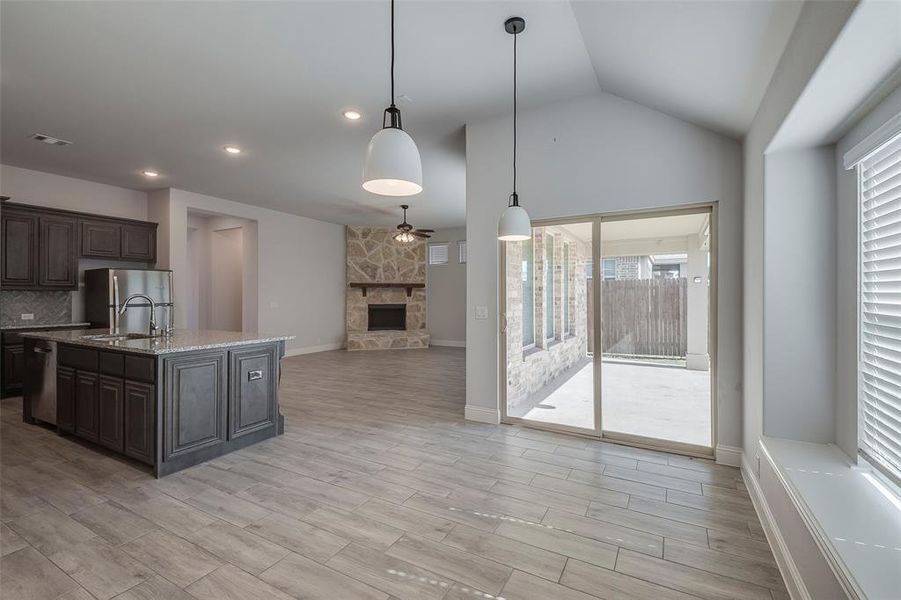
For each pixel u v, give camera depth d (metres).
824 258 2.35
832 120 2.03
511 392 4.26
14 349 5.19
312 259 9.45
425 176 6.02
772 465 2.16
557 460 3.29
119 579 1.90
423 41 2.85
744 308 3.07
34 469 3.11
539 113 3.90
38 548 2.13
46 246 5.48
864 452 2.01
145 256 6.61
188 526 2.34
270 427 3.81
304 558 2.06
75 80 3.36
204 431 3.28
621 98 3.56
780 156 2.45
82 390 3.54
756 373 2.66
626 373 3.69
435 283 10.95
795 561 1.80
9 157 5.16
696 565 2.02
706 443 3.41
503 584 1.88
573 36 2.80
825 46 1.50
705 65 2.48
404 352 9.56
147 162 5.39
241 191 6.93
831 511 1.63
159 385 3.00
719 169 3.23
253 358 3.68
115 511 2.51
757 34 2.03
